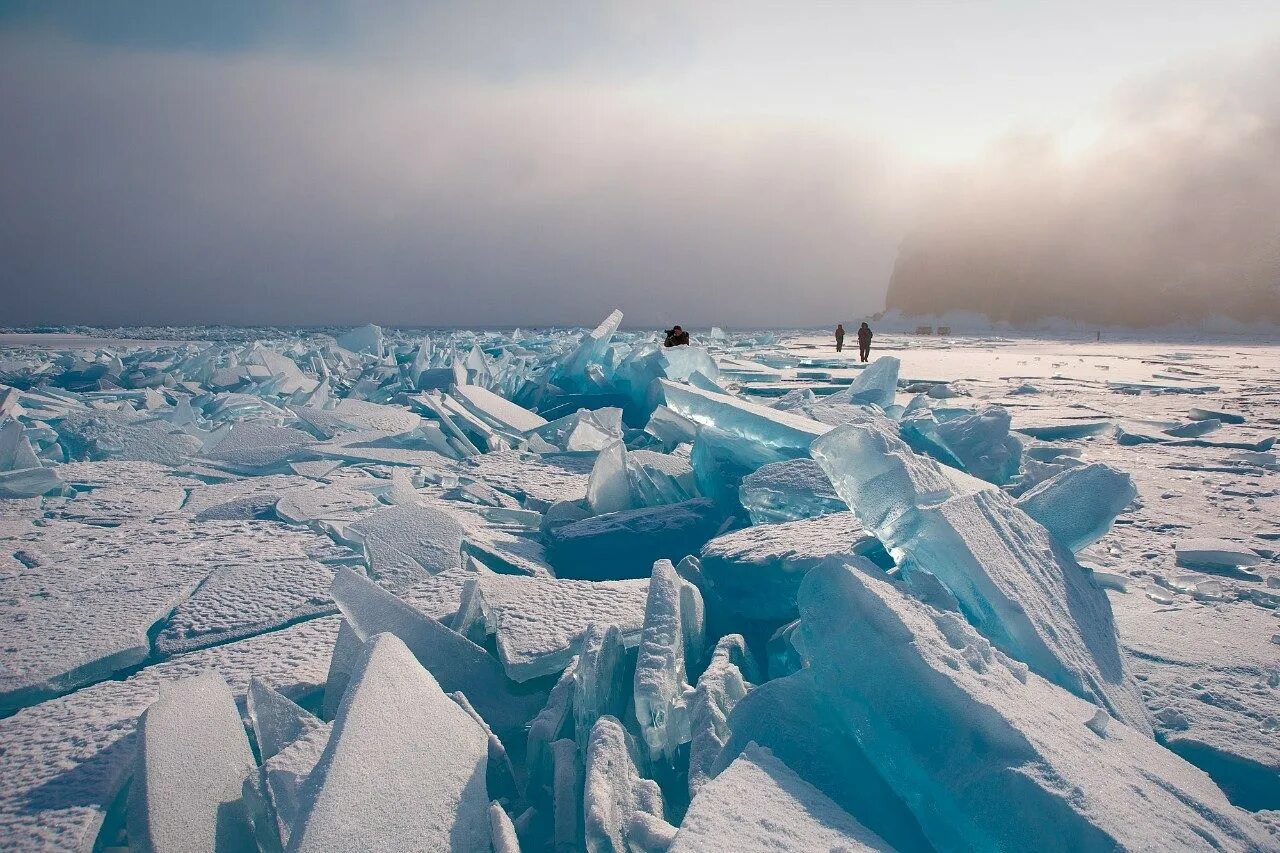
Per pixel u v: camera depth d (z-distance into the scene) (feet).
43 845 5.30
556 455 24.47
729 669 7.40
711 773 5.83
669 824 5.43
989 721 4.66
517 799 6.31
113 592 10.87
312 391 34.96
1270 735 6.03
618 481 16.67
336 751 4.87
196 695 6.44
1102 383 49.06
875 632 5.55
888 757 5.13
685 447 20.88
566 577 13.25
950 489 7.94
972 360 80.43
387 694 5.69
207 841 5.17
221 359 46.55
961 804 4.48
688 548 13.87
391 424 27.43
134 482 19.72
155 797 5.19
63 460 22.74
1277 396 40.01
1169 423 26.91
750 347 97.71
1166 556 11.33
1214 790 5.08
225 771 5.78
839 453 8.09
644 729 6.66
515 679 7.66
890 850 4.26
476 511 16.74
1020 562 7.18
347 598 8.14
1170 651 7.66
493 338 96.99
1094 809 4.01
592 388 35.86
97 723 7.05
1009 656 6.07
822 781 5.23
